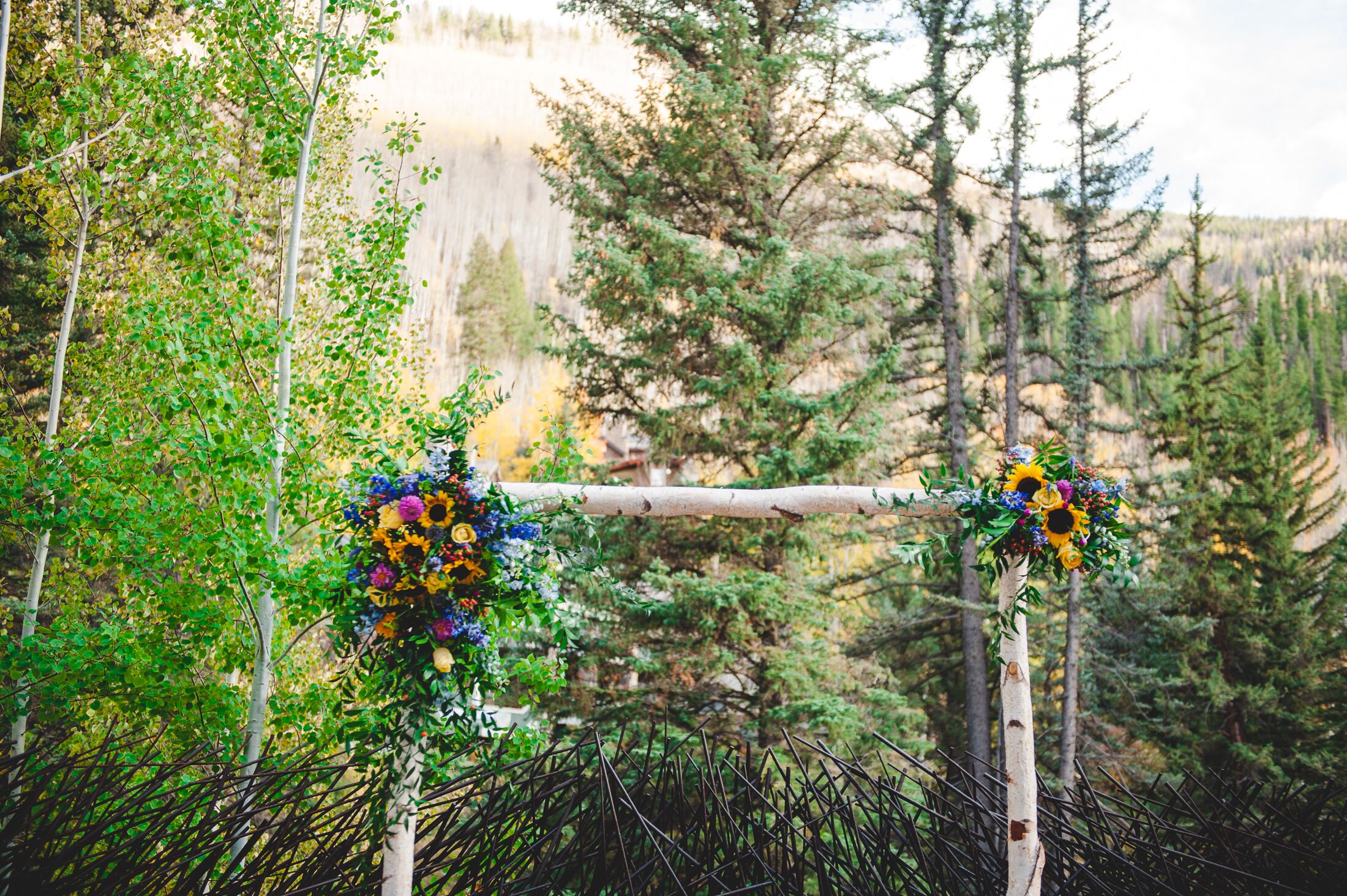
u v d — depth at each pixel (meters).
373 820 3.38
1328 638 17.61
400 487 3.44
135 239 7.36
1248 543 18.50
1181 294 20.58
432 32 125.31
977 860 4.42
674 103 11.59
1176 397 18.92
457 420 3.72
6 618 5.81
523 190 96.12
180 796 4.33
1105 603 16.72
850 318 11.44
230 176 6.10
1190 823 5.45
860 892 4.33
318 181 7.04
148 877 3.65
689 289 10.96
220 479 5.30
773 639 11.06
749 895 4.19
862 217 14.07
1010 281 16.92
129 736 5.32
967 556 15.20
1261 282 53.94
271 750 5.73
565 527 3.79
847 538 11.98
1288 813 4.73
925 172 16.53
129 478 5.33
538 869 4.15
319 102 6.72
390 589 3.31
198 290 5.70
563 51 127.25
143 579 5.32
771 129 12.70
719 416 11.31
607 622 10.28
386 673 3.43
